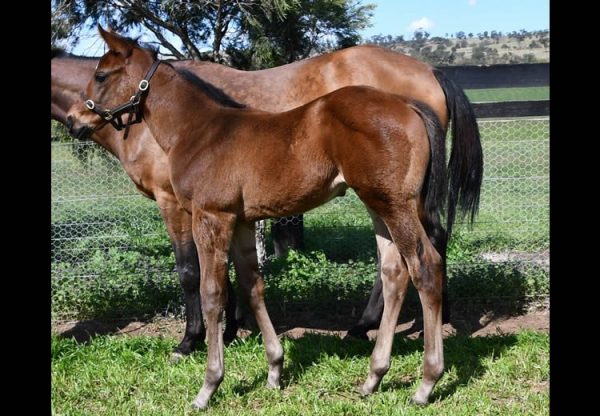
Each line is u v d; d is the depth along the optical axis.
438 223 4.57
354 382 4.14
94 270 6.23
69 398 4.07
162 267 6.33
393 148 3.47
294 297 5.80
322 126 3.62
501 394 3.88
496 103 7.79
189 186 3.84
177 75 4.04
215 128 3.85
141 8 6.19
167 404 3.92
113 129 4.90
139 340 4.96
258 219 3.89
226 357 4.60
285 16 6.07
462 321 5.43
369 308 5.03
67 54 5.39
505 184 9.04
